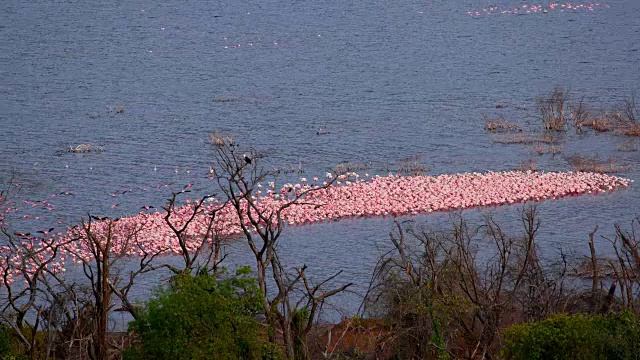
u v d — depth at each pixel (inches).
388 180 2315.5
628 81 3587.6
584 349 1018.7
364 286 1648.6
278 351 1006.4
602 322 1053.2
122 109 3324.3
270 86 3735.2
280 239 1929.1
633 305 1253.7
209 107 3358.8
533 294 1286.9
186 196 2265.0
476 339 1186.0
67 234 1939.0
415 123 3041.3
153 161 2615.7
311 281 1674.5
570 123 2935.5
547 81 3646.7
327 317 1470.2
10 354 1074.1
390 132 2925.7
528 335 1043.3
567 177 2298.2
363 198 2162.9
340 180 2374.5
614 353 1022.4
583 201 2153.1
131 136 2930.6
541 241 1876.2
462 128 2947.8
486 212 2079.2
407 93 3528.5
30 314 1509.6
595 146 2645.2
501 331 1159.0
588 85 3535.9
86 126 3083.2
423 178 2325.3
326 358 1096.2
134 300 1561.3
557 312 1229.1
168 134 2952.8
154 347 953.5
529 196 2178.9
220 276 1142.3
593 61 4018.2
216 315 964.0
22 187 2337.6
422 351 1130.7
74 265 1772.9
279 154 2667.3
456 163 2524.6
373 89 3629.4
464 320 1221.7
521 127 2920.8
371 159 2593.5
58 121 3164.4
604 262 1656.0
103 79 3924.7
